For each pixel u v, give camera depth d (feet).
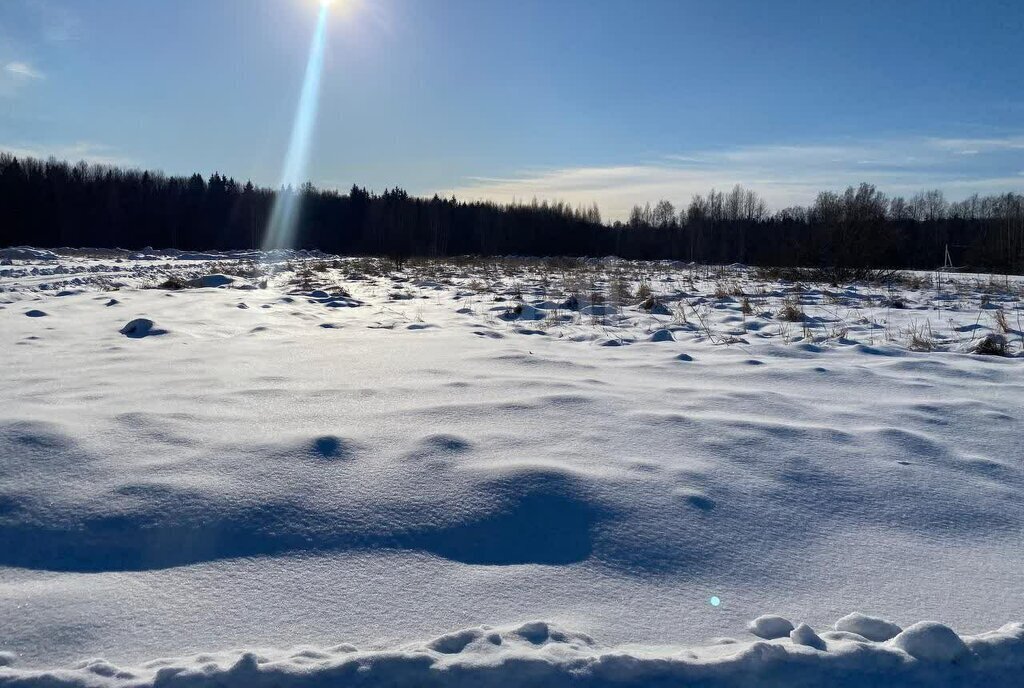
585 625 7.01
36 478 9.55
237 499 9.07
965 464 11.30
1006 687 6.25
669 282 53.88
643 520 8.97
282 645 6.58
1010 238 117.70
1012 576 8.23
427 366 17.39
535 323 29.14
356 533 8.55
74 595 7.30
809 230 67.92
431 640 6.47
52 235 177.17
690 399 14.47
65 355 18.90
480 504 9.13
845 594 7.77
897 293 45.03
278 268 77.51
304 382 15.39
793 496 9.94
